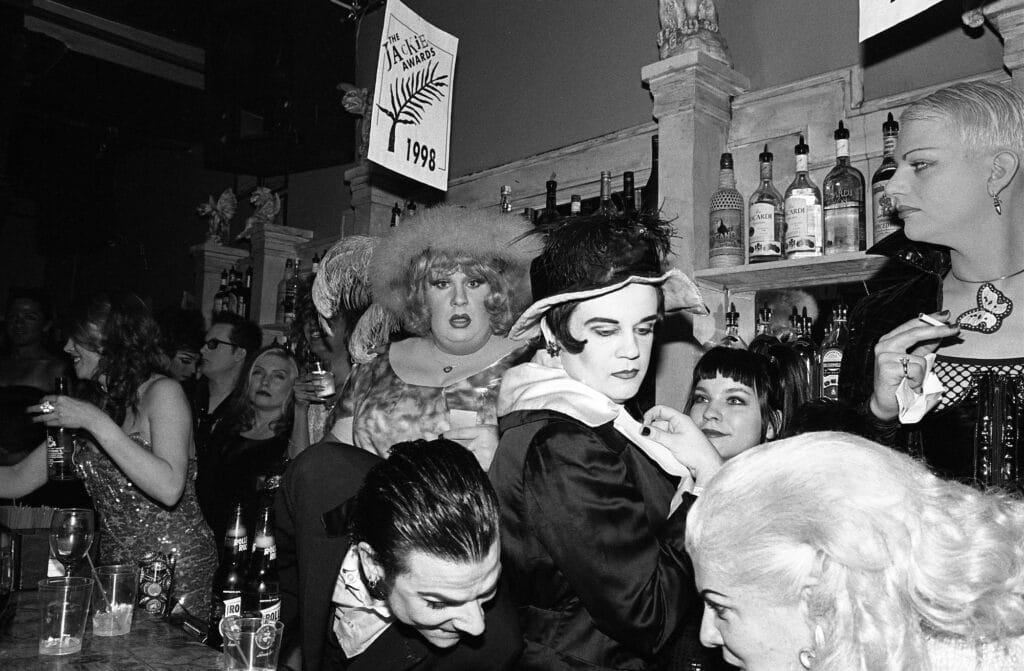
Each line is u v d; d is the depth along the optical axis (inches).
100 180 278.1
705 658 57.6
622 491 46.8
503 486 49.7
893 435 55.0
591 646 48.8
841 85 94.7
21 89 212.5
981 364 52.5
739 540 30.7
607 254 49.6
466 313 68.9
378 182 153.3
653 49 118.8
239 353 137.0
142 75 233.6
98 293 86.4
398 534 40.6
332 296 86.9
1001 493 33.4
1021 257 52.4
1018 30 71.6
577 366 51.6
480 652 47.9
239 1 166.7
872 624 28.6
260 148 164.7
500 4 142.7
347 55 165.5
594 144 120.8
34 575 72.6
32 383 145.8
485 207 136.6
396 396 67.9
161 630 60.2
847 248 87.6
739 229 96.8
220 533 102.8
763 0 106.5
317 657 51.7
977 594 28.6
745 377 72.3
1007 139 48.9
